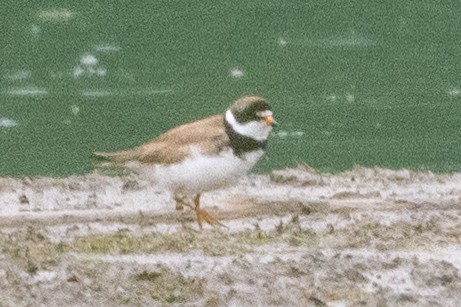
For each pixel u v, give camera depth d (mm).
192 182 14273
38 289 11977
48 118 22031
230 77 25484
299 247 13914
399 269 12938
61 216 15117
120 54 25922
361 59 26250
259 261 13172
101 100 23328
